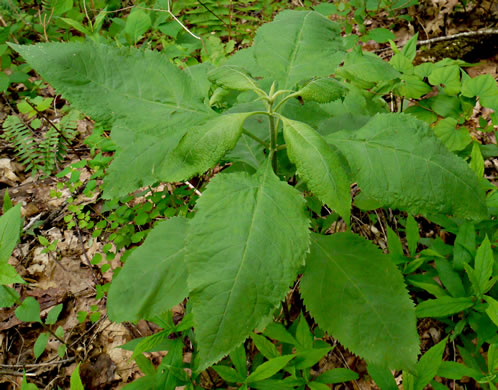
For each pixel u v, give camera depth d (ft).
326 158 1.12
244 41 3.51
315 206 1.86
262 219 1.08
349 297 1.34
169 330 1.50
